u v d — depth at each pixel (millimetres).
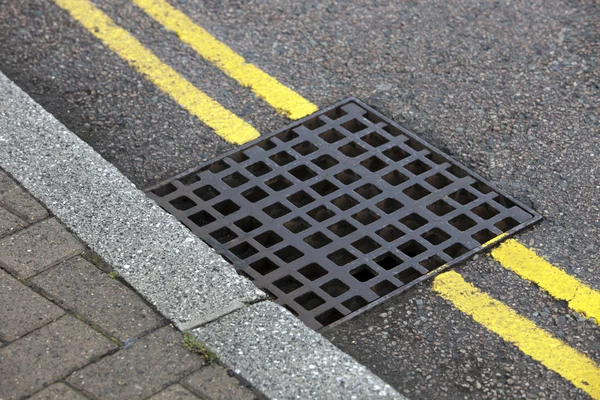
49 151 2740
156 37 3195
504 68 3084
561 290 2566
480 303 2549
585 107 2967
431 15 3250
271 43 3178
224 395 2307
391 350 2467
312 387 2318
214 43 3176
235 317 2430
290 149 2887
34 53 3141
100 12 3271
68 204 2629
